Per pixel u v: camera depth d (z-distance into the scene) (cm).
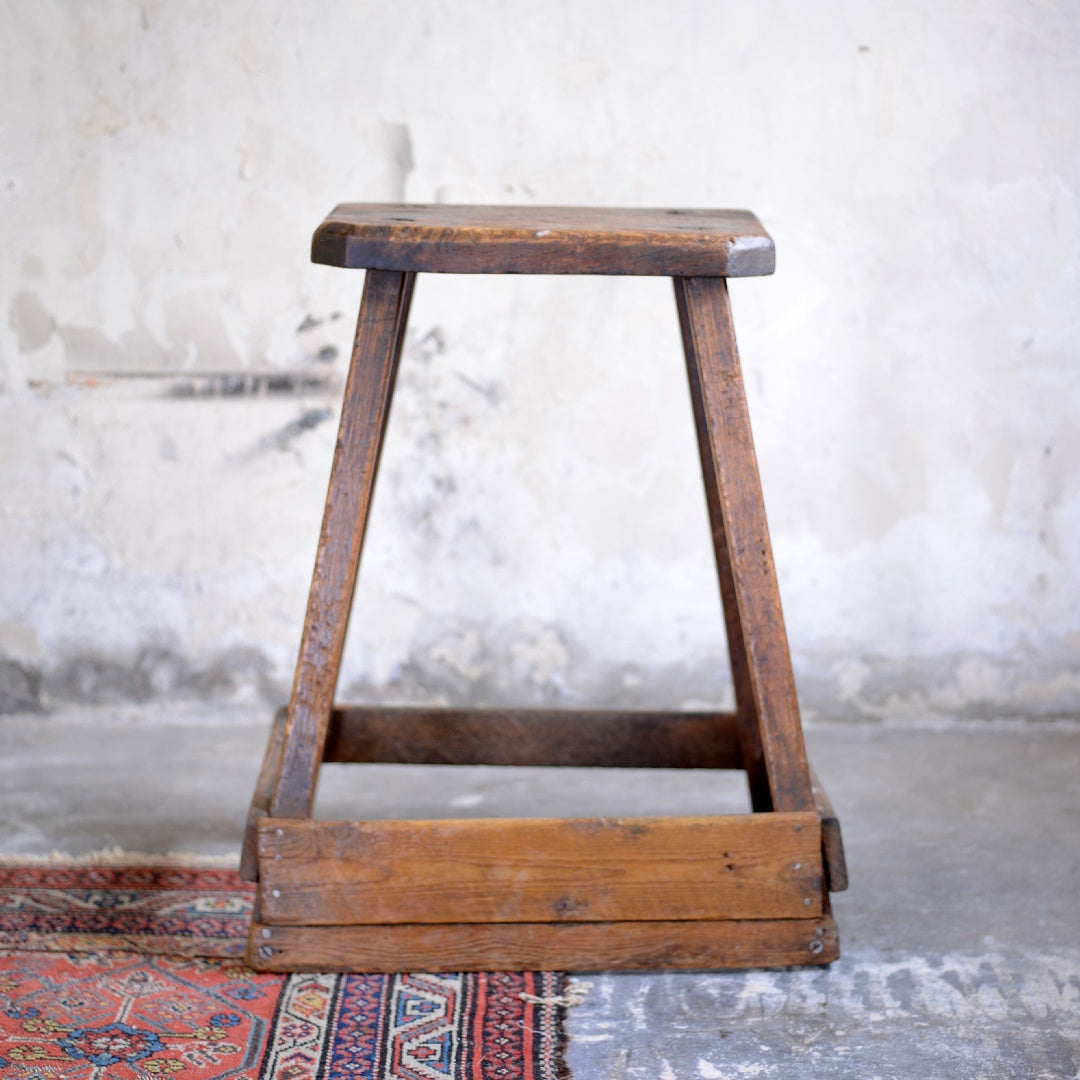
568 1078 191
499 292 308
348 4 300
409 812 281
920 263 309
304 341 312
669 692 326
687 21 301
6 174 306
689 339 248
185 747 314
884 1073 192
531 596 322
